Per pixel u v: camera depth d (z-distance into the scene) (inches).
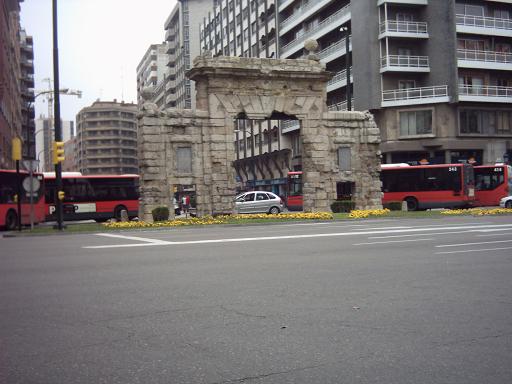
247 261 441.1
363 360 186.7
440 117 1873.8
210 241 629.0
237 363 185.2
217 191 1162.0
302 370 177.6
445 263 418.6
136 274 381.4
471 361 184.9
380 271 381.1
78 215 1409.9
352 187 1305.4
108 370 180.4
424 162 1649.9
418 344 204.4
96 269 410.0
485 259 438.9
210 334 221.9
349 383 165.8
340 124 1273.4
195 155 1160.8
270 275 368.5
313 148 1244.5
